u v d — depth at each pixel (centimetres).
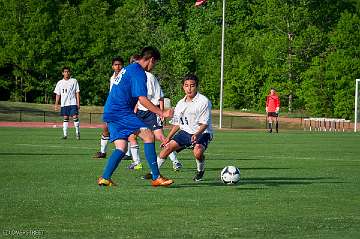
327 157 4181
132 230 1647
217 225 1722
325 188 2508
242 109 15538
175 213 1889
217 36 17088
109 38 14650
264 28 16988
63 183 2550
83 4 14700
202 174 2734
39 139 5662
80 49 14525
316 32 14775
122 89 2383
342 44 14238
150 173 2719
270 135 7531
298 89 14638
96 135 6556
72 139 5741
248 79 15400
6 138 5744
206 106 2719
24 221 1747
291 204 2088
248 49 16062
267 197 2233
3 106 12025
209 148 5009
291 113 14750
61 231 1625
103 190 2342
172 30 18838
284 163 3672
